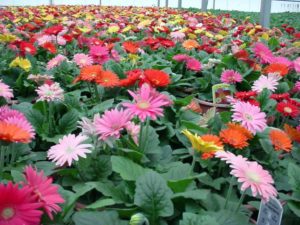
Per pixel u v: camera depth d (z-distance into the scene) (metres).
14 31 5.38
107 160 1.70
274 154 1.98
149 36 5.50
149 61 3.82
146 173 1.38
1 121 1.42
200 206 1.51
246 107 1.75
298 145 2.17
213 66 3.70
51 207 1.07
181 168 1.62
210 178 1.76
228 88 2.81
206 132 2.04
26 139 1.31
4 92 2.01
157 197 1.33
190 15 9.93
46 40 4.15
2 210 0.95
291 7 26.67
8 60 3.72
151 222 1.33
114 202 1.37
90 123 1.68
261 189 1.24
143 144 1.80
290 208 1.50
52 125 2.20
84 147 1.50
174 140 2.24
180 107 2.46
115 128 1.53
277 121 2.52
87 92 3.17
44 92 2.11
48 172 1.73
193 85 3.39
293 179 1.57
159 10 12.89
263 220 1.42
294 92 3.09
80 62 2.96
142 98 1.53
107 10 12.48
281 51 4.38
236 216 1.38
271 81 2.55
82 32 5.33
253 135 1.89
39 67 3.52
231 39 5.55
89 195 1.62
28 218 0.95
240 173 1.27
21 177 1.35
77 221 1.24
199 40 5.72
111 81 2.36
